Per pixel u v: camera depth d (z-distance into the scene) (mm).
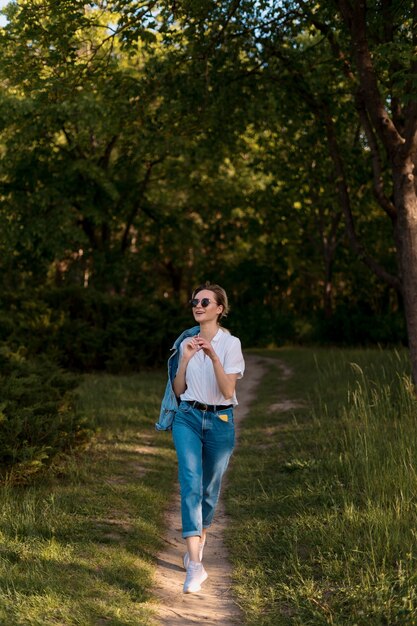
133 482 7145
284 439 9141
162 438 9562
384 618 4090
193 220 26438
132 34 10469
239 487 7160
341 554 5031
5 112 16578
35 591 4191
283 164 19094
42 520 5461
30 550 4844
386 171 14430
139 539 5418
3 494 6047
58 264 24047
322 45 14047
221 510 6527
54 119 16875
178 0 10578
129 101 13398
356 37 9258
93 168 19375
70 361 17172
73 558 4793
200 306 4633
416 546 4945
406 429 7312
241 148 17078
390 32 9883
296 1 11617
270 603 4438
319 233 26500
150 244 25547
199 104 13391
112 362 16844
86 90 11617
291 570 4879
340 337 25906
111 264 21797
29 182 19797
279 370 17672
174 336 18234
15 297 17828
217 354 4656
